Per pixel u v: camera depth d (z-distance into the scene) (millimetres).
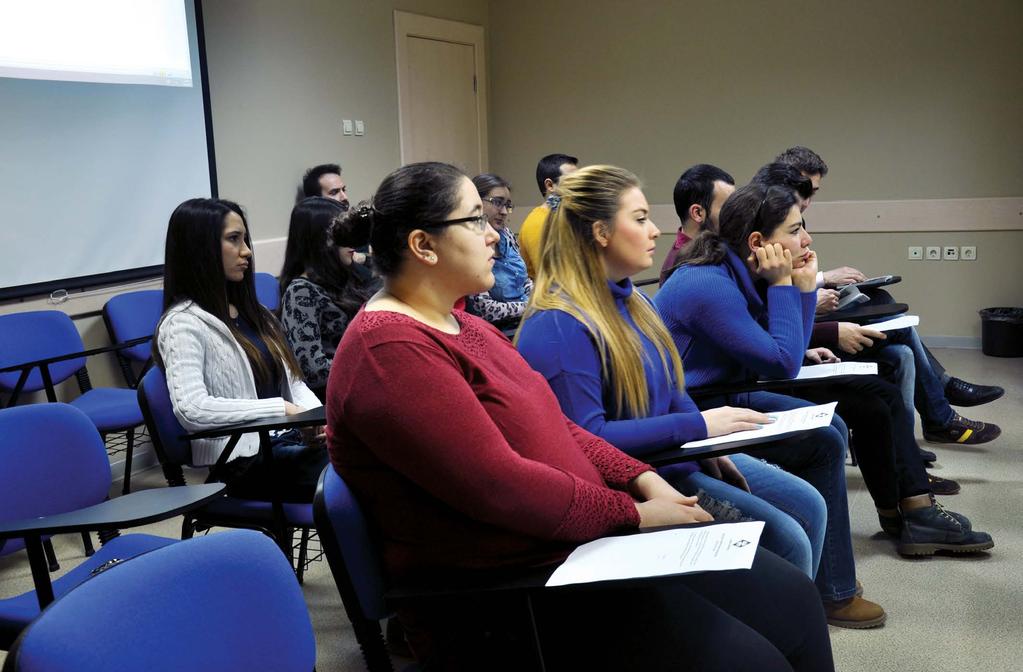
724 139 5824
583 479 1362
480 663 1227
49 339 3213
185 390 2092
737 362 2164
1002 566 2512
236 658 1063
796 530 1771
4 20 3195
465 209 1287
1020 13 5059
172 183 3934
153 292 3705
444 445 1158
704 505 1816
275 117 4586
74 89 3461
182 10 3920
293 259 2607
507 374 1378
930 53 5266
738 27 5672
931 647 2102
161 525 3031
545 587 1122
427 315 1324
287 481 2129
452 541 1221
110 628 970
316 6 4801
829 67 5496
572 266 1696
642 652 1229
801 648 1440
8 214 3236
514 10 6246
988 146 5234
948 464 3346
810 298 2213
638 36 5941
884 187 5484
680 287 2125
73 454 1849
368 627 1272
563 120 6246
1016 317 5113
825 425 1635
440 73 5871
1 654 2072
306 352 2516
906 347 3109
